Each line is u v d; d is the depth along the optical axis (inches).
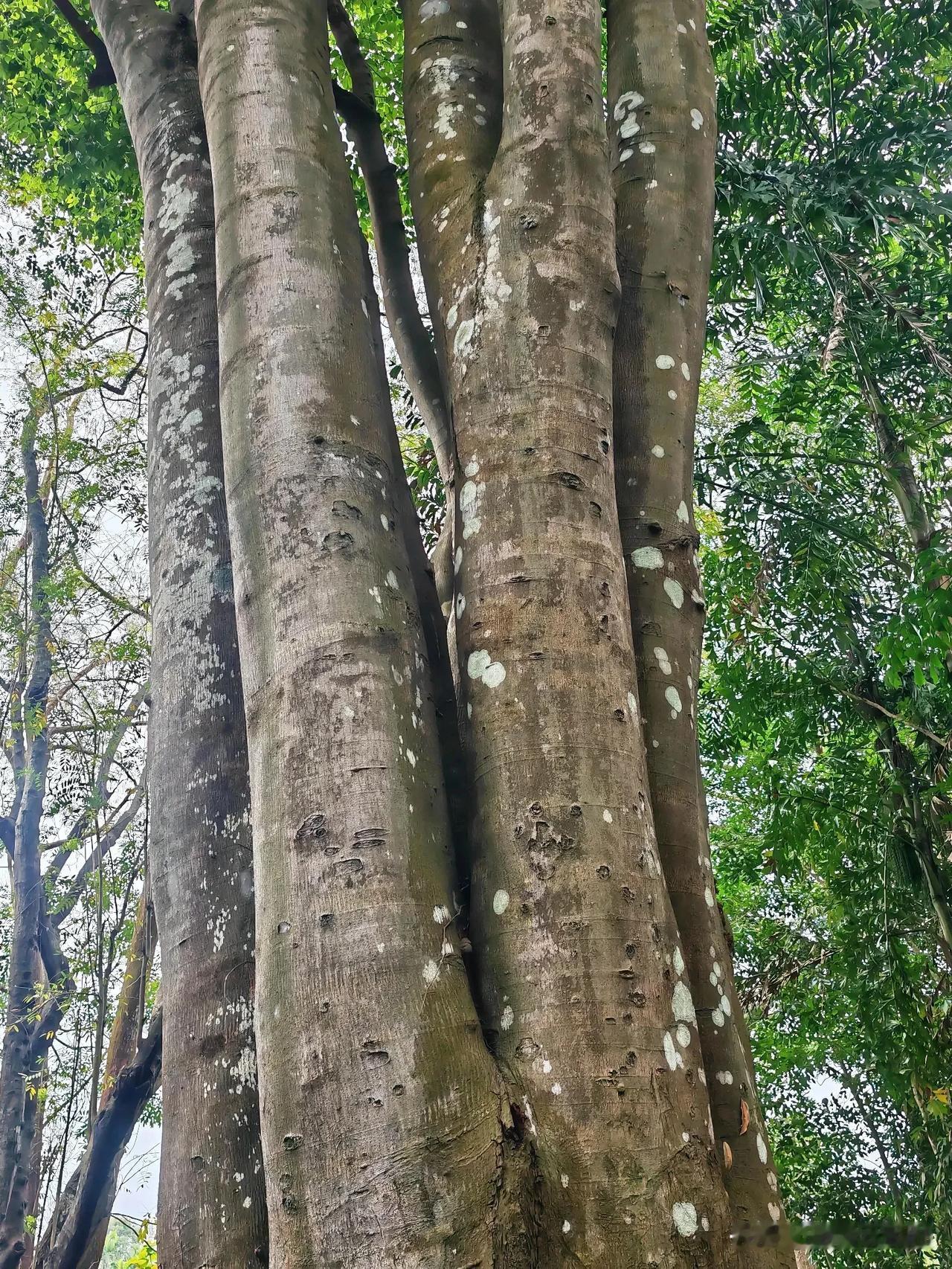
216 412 137.9
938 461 253.9
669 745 111.1
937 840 265.6
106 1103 178.7
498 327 109.4
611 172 132.1
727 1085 97.0
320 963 82.6
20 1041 389.1
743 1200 90.9
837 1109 329.4
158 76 164.9
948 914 252.7
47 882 406.9
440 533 140.0
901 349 243.6
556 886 86.4
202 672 123.3
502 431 104.8
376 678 94.0
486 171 129.0
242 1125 103.4
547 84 119.0
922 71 270.1
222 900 112.3
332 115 129.7
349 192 124.2
